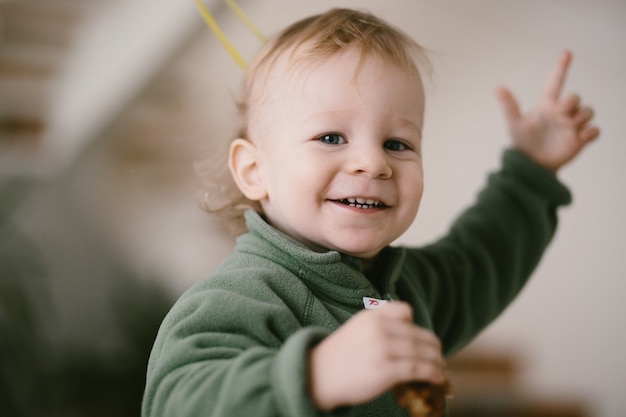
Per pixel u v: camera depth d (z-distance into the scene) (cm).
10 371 224
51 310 254
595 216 273
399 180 82
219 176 113
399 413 78
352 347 53
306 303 77
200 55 252
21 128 309
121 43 252
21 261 259
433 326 105
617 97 259
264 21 239
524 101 269
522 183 118
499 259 115
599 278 275
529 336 279
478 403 265
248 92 94
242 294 74
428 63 99
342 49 84
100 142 306
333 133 81
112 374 242
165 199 316
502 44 259
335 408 55
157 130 300
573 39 244
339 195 80
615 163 267
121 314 272
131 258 306
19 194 298
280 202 83
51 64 281
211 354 65
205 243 300
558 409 265
